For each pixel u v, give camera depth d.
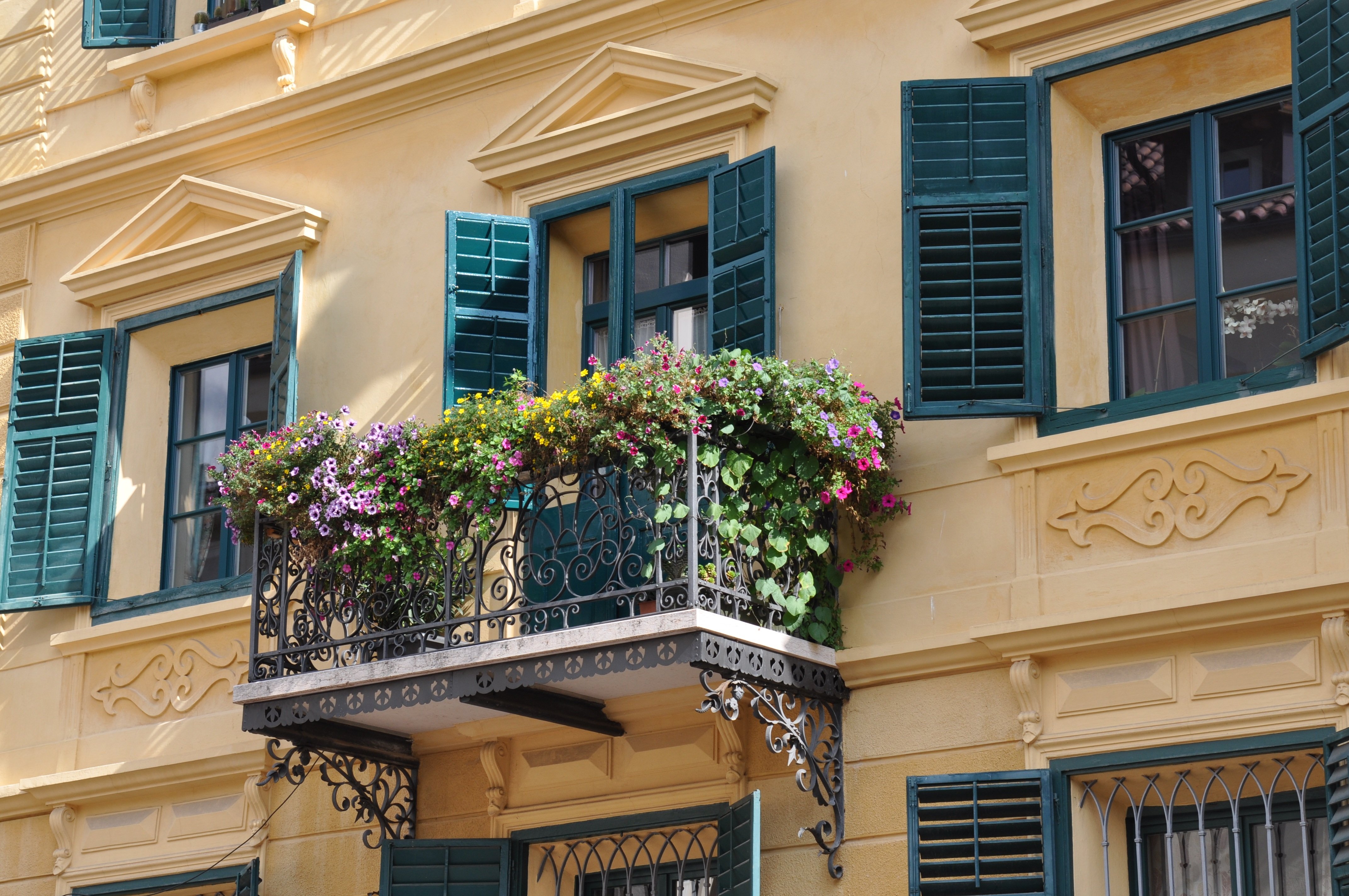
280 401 12.98
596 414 10.32
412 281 13.09
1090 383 10.62
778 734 10.73
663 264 12.43
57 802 13.32
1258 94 10.59
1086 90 10.89
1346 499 9.32
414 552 11.05
